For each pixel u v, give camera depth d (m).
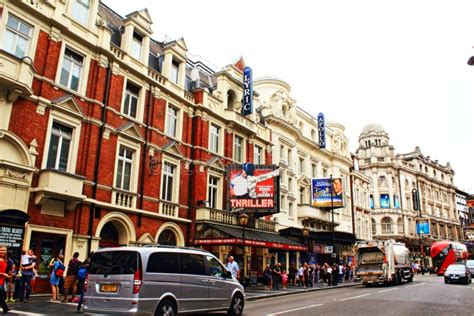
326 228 37.16
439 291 20.23
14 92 13.51
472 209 83.88
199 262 10.49
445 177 78.75
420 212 63.09
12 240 12.75
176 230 20.55
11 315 9.77
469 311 12.16
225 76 26.05
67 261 14.78
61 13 16.12
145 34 20.38
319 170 37.88
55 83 15.49
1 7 13.94
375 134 64.38
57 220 14.71
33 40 14.92
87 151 16.31
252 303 15.12
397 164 63.38
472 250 51.62
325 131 39.97
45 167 14.66
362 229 46.09
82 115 16.30
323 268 28.53
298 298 16.97
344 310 12.32
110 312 8.56
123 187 18.08
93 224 16.00
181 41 22.81
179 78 22.50
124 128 18.08
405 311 12.10
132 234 17.70
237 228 23.17
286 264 29.36
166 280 9.19
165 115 20.91
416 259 60.50
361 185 48.34
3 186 13.01
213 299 10.45
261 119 30.16
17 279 12.73
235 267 16.03
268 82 32.72
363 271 25.78
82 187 15.43
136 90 19.67
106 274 8.95
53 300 13.09
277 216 29.31
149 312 8.59
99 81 17.30
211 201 23.48
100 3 20.50
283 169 31.27
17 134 13.87
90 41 17.20
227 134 25.34
